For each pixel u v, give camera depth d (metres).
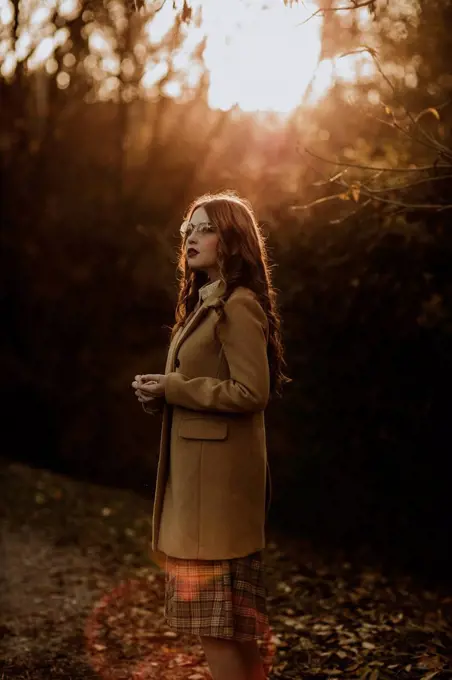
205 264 3.08
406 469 6.52
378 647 4.25
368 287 5.98
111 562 6.51
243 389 2.91
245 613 2.98
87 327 10.43
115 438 10.40
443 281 5.67
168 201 9.56
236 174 7.48
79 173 10.55
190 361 3.03
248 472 3.00
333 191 6.08
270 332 3.11
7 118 10.91
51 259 10.55
